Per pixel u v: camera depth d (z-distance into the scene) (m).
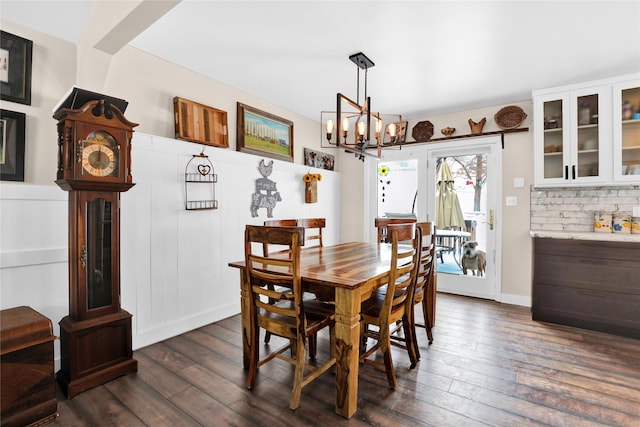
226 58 2.61
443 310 3.36
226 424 1.57
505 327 2.87
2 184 1.84
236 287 3.22
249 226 1.83
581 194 3.26
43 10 1.86
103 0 1.86
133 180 2.40
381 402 1.75
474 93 3.34
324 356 2.32
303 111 4.04
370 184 4.62
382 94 3.39
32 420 1.56
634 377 2.00
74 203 1.86
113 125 1.97
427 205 4.16
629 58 2.55
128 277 2.38
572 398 1.78
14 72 1.91
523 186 3.54
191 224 2.81
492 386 1.91
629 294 2.67
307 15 1.99
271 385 1.92
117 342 2.00
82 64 2.11
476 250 3.86
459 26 2.10
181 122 2.71
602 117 2.88
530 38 2.24
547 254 2.99
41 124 2.02
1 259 1.83
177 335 2.69
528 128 3.49
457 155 3.98
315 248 2.94
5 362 1.50
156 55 2.57
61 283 2.08
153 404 1.73
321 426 1.56
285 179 3.85
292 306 2.05
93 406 1.71
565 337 2.64
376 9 1.92
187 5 1.89
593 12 1.93
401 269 1.94
